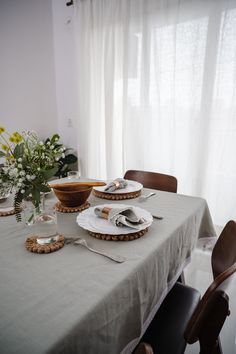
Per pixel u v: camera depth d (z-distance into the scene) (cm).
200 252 196
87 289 59
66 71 300
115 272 66
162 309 93
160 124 228
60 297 56
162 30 211
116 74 247
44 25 292
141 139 240
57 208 109
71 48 287
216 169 211
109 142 260
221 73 192
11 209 108
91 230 84
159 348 78
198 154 212
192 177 220
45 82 307
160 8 208
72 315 51
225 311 56
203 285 163
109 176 268
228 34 184
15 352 44
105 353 58
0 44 267
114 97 253
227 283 58
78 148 293
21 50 281
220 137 203
